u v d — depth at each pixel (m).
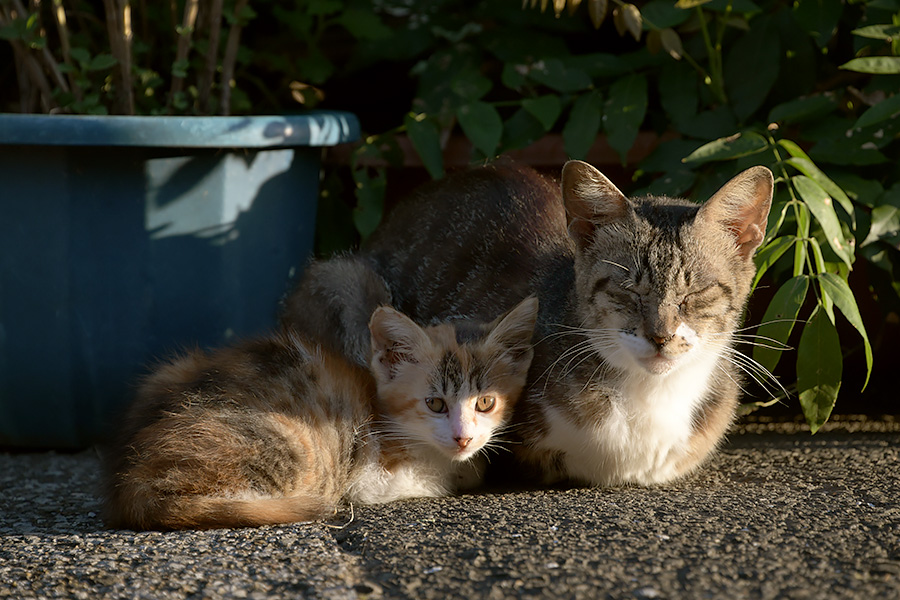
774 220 3.39
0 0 3.91
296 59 5.11
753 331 4.02
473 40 4.84
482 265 3.53
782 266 3.67
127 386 3.61
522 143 4.36
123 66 3.96
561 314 3.10
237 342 3.31
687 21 4.24
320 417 2.89
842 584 2.01
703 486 3.03
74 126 3.38
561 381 3.00
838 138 3.86
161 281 3.64
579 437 2.99
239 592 2.04
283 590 2.05
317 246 4.61
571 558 2.17
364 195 4.34
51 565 2.24
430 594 2.00
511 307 3.31
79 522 2.83
